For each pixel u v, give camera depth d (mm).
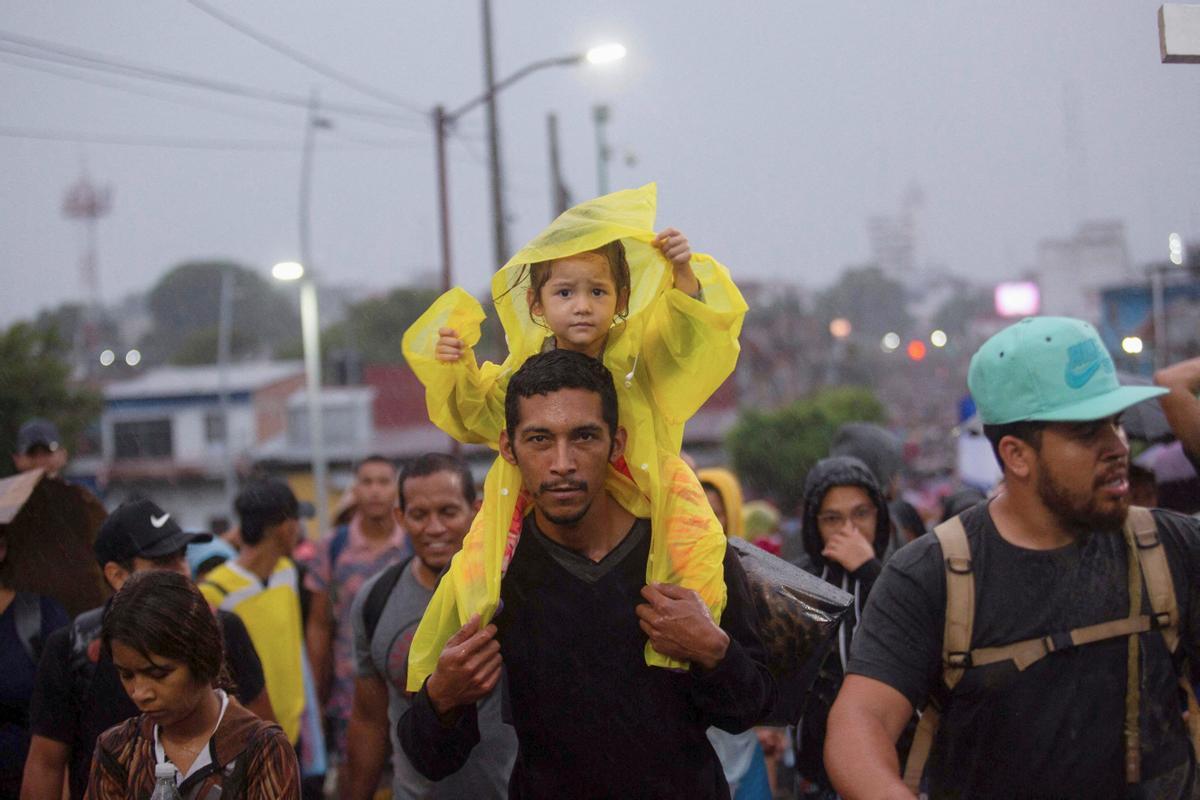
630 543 2986
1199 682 3545
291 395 56188
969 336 89500
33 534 5309
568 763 2959
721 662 2838
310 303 33062
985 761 2910
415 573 5066
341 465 46781
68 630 4348
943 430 65438
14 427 32500
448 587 3051
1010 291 37344
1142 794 2838
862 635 3029
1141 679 2857
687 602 2816
